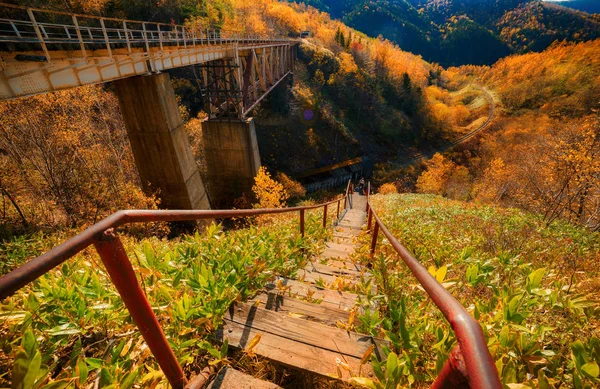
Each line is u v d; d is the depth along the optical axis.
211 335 1.94
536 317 1.92
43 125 14.51
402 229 6.19
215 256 2.82
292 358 1.78
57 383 0.97
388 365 1.16
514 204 21.52
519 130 63.03
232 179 26.95
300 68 62.88
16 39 8.35
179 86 39.16
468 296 2.70
